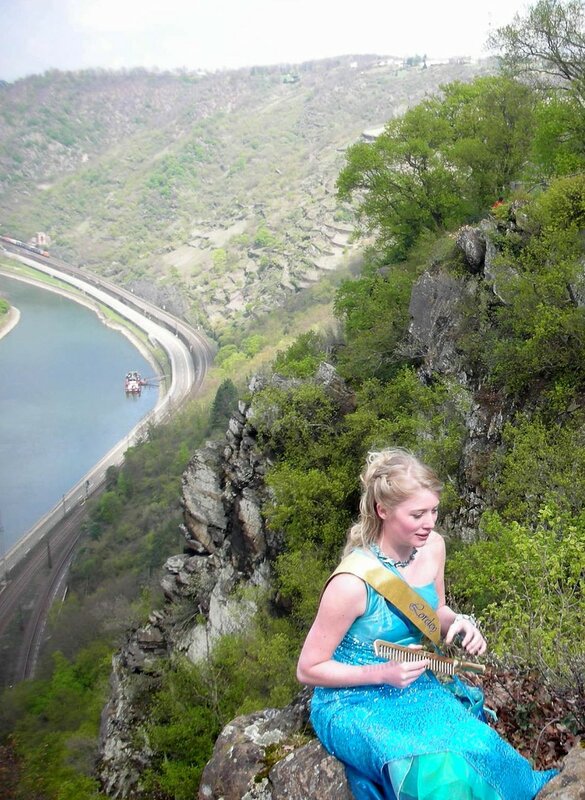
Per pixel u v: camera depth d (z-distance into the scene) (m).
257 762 4.97
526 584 8.50
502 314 31.42
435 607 4.05
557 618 7.16
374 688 3.89
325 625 3.86
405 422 34.66
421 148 46.91
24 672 100.19
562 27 37.72
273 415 43.72
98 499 152.88
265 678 34.81
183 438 148.50
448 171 47.44
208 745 34.47
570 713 5.20
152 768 39.16
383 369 44.56
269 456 44.62
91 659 75.94
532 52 39.22
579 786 3.57
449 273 37.06
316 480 38.41
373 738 3.67
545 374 29.09
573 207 31.33
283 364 50.34
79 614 95.00
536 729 5.24
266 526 43.12
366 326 47.91
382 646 3.90
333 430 42.09
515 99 45.47
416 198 48.31
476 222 46.91
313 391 42.97
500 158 45.94
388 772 3.58
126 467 146.00
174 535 106.12
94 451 196.75
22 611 116.31
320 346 56.03
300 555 37.56
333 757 4.24
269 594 40.62
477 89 49.09
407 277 45.69
